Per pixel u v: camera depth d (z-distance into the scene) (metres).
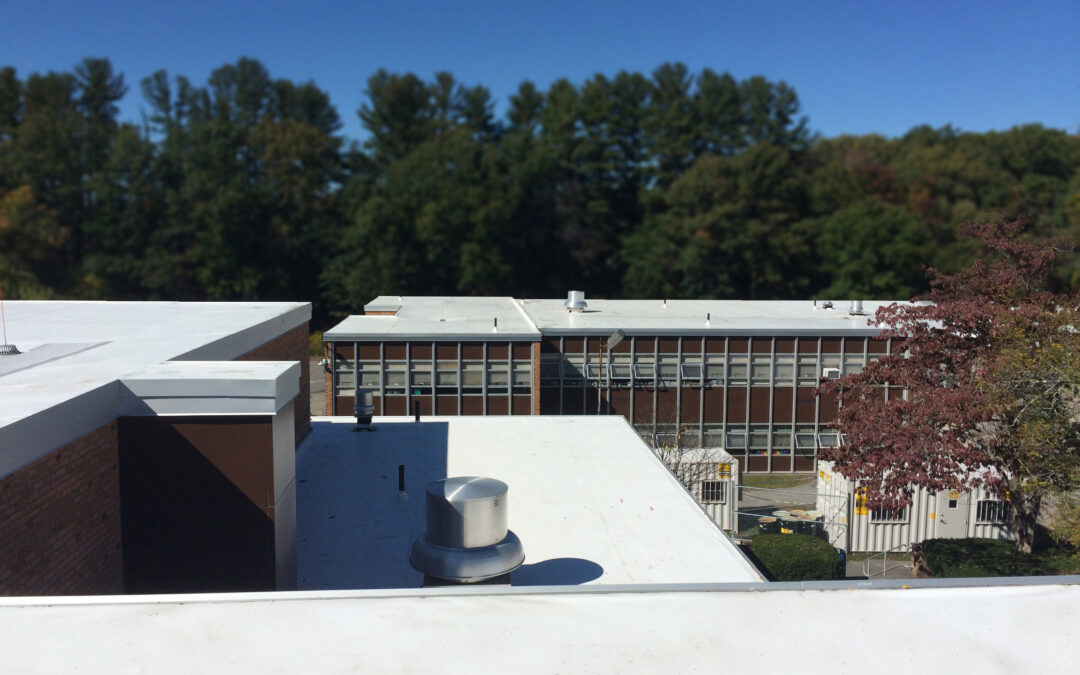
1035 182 70.50
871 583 5.59
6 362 9.95
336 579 9.75
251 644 4.79
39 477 6.96
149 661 4.60
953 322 18.44
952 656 4.78
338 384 26.59
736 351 28.33
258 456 8.60
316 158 70.06
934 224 67.00
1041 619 5.16
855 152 80.25
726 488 22.03
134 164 65.00
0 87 75.31
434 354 26.48
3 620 4.99
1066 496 16.84
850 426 18.27
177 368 9.36
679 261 68.94
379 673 4.52
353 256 65.88
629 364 28.05
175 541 8.62
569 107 78.94
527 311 33.19
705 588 5.52
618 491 12.40
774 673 4.61
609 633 4.96
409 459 14.10
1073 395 16.80
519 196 70.69
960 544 18.73
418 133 82.56
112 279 65.69
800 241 66.25
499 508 7.42
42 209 63.25
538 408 26.67
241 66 86.25
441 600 5.34
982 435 18.47
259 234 67.38
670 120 78.62
